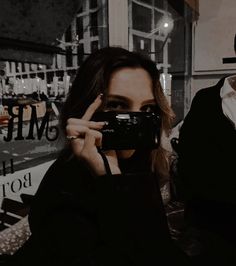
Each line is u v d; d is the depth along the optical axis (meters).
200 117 1.24
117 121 0.52
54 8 0.98
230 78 1.20
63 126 0.59
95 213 0.45
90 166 0.49
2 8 0.83
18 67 0.88
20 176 0.90
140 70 0.57
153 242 0.46
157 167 0.65
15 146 0.88
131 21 1.32
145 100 0.58
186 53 1.71
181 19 1.64
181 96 1.68
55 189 0.48
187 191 1.29
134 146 0.54
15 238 0.87
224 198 1.18
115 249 0.43
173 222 1.33
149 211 0.47
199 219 1.27
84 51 1.09
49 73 0.97
